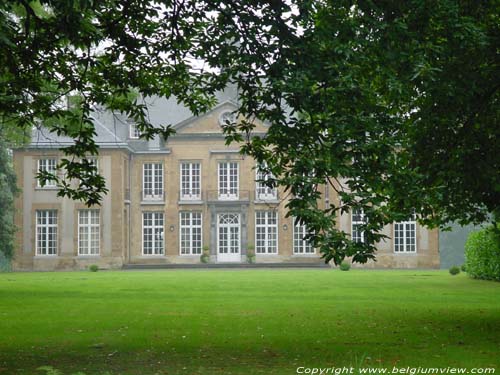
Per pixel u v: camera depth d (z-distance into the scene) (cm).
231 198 5444
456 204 1625
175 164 5475
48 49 1306
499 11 1426
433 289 2741
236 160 5450
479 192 1557
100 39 1172
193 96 1547
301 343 1323
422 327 1551
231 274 4053
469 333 1452
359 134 1133
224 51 1283
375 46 1159
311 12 1142
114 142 5138
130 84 1496
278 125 1184
